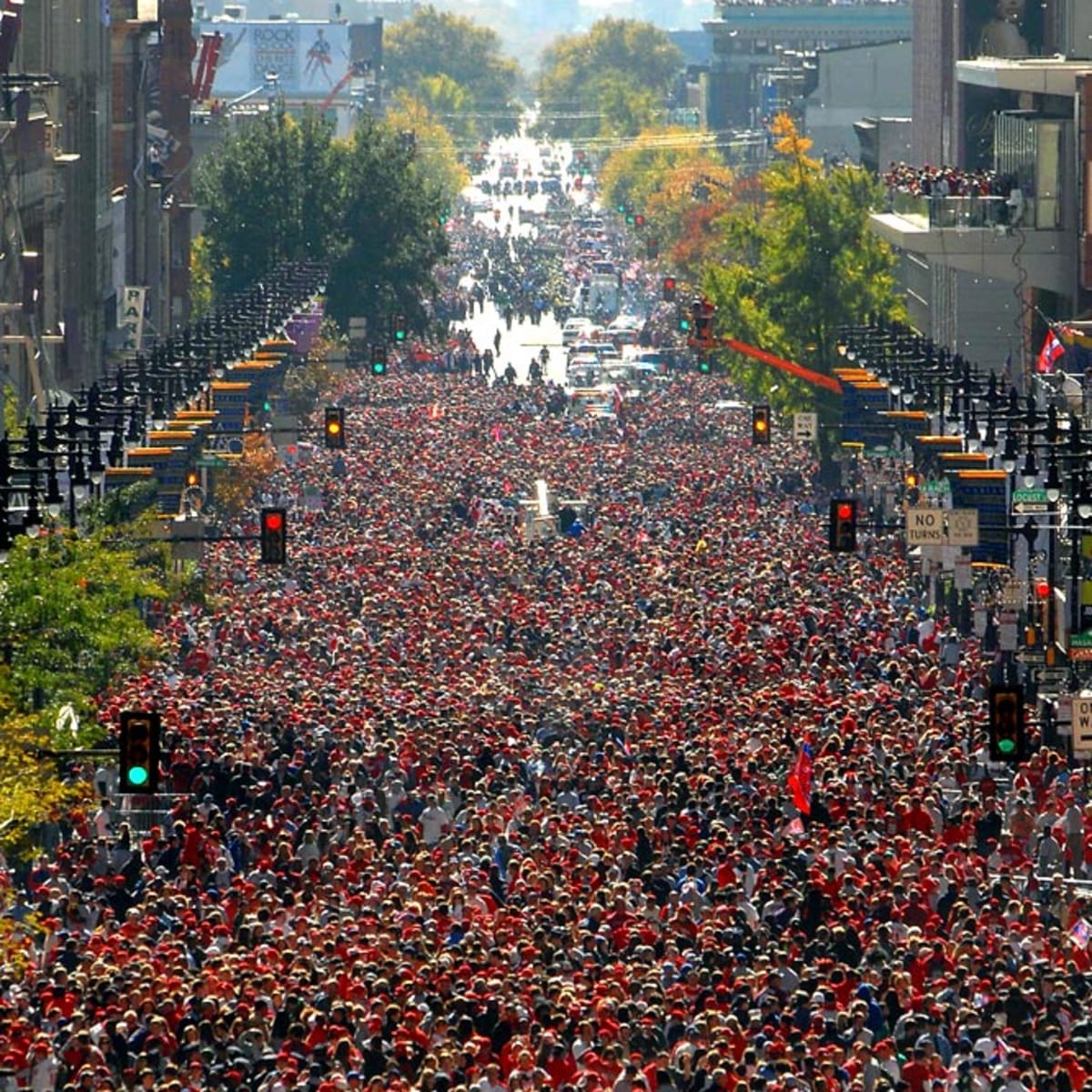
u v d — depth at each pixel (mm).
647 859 145125
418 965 118750
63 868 146000
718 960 122250
